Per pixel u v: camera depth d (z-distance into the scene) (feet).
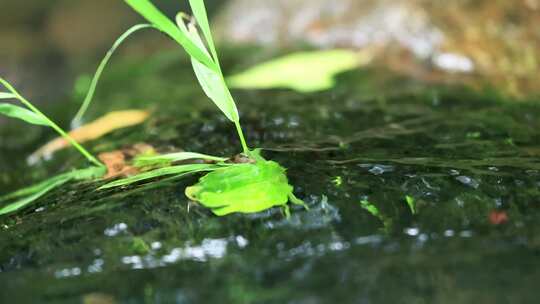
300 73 2.29
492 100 2.06
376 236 1.58
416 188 1.64
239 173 1.67
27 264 1.59
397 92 2.13
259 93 2.16
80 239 1.61
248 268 1.56
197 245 1.59
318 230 1.59
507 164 1.69
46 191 1.77
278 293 1.53
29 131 2.21
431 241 1.57
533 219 1.59
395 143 1.79
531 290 1.52
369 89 2.16
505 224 1.59
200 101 2.12
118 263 1.58
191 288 1.55
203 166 1.68
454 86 2.18
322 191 1.63
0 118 2.45
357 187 1.64
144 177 1.67
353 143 1.79
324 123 1.93
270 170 1.67
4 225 1.68
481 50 2.33
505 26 2.43
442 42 2.36
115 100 2.27
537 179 1.65
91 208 1.66
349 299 1.52
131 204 1.65
